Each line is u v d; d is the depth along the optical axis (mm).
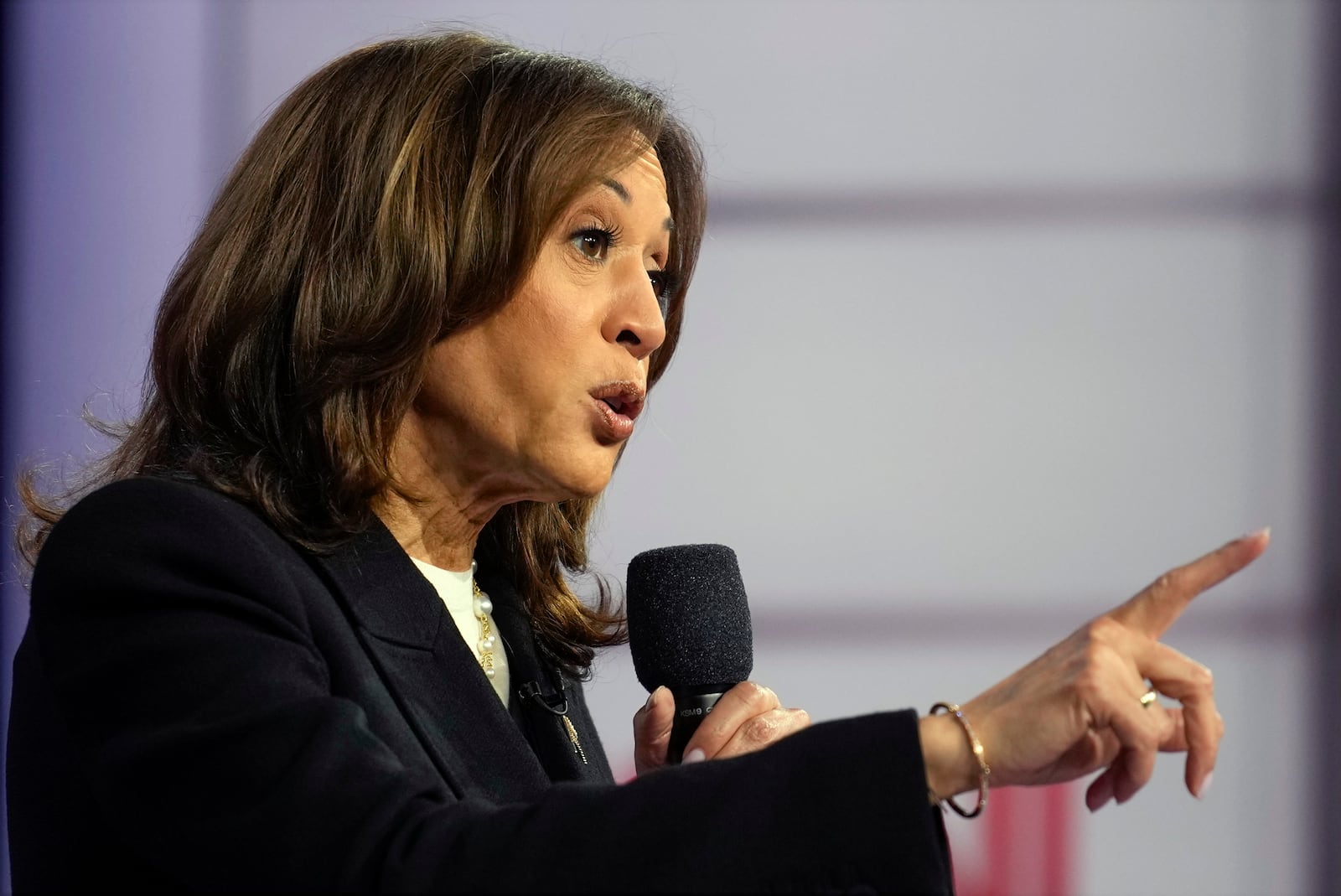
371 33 11430
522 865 3580
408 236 5117
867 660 11078
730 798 3672
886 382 11273
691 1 11555
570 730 5789
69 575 4238
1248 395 11172
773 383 11297
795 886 3568
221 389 5164
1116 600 11086
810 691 11078
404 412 5113
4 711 10664
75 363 11125
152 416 5566
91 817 4395
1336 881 10719
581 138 5180
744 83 11523
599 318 5227
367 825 3678
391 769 3859
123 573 4203
